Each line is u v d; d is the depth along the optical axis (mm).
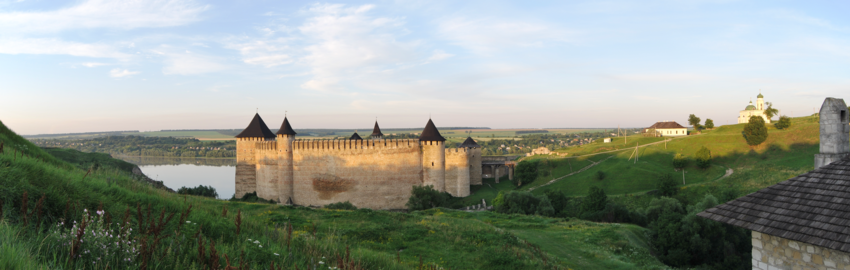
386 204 66750
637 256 27375
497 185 84188
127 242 7797
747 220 10188
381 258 14250
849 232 8352
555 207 54094
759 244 10555
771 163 74625
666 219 36562
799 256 9539
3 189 8961
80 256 6828
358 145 66500
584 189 73500
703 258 34500
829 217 8945
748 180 65938
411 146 68250
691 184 67625
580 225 35312
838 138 12094
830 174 10078
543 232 32031
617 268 23422
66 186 11289
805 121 108125
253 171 74125
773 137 87750
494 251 21391
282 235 13414
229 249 10062
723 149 88125
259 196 71250
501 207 51281
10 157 11539
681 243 34406
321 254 12250
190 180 109000
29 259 6117
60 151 58750
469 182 75812
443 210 42469
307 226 22781
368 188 66375
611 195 67312
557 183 79000
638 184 71688
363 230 23109
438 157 68875
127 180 19750
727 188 62906
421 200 61094
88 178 14758
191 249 9156
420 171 69125
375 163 66750
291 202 68250
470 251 21453
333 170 66562
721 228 34844
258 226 14688
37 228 7973
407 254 20125
